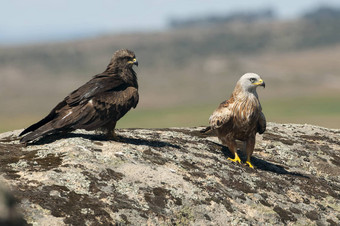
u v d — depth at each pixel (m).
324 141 19.20
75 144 12.26
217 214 10.98
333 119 107.94
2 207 3.82
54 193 9.55
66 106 13.03
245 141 14.65
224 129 14.17
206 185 11.96
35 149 12.23
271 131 19.61
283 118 113.00
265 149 17.23
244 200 11.98
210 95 193.38
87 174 10.64
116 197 10.13
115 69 13.81
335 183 15.61
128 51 13.84
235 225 10.90
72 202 9.45
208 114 135.88
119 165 11.62
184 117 128.50
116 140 13.73
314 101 160.12
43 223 8.59
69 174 10.47
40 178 10.06
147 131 17.06
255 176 13.65
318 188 14.35
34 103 175.00
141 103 175.38
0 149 12.13
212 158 14.23
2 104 171.88
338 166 16.89
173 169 12.32
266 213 11.77
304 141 18.62
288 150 17.27
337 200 13.84
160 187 11.09
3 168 10.45
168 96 191.38
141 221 9.71
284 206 12.36
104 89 13.04
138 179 11.18
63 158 11.41
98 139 13.51
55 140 13.09
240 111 13.57
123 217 9.57
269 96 183.62
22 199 9.02
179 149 14.31
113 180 10.79
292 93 189.12
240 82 13.62
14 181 9.73
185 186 11.49
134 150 12.80
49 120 13.08
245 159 15.48
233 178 12.99
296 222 11.90
